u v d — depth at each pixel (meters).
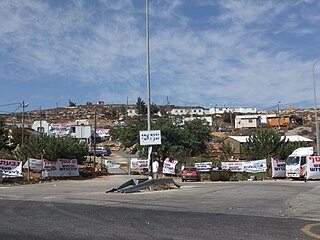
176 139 53.47
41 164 40.00
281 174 44.91
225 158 60.06
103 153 75.31
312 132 96.25
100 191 25.91
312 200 19.47
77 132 84.44
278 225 11.74
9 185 33.09
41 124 88.25
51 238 9.80
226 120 145.00
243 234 10.27
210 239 9.65
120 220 12.71
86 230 10.89
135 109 157.75
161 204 17.64
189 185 31.86
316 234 10.28
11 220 12.70
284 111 167.12
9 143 59.44
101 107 179.88
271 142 50.12
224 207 16.53
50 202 18.47
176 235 10.16
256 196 21.62
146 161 50.22
